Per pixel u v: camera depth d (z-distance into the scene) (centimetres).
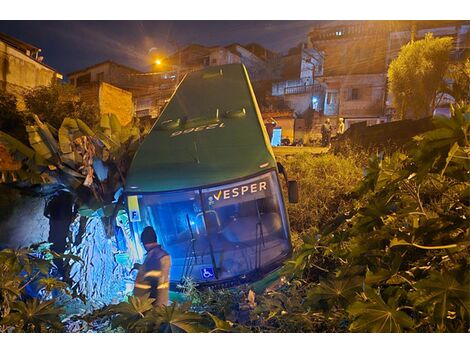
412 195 205
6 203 425
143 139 438
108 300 368
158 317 203
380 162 207
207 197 362
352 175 419
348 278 206
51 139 447
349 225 258
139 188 374
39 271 289
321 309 231
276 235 361
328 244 245
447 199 212
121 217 399
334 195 413
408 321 165
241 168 369
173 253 359
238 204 365
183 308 211
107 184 422
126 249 389
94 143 439
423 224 179
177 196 364
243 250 356
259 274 348
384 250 201
